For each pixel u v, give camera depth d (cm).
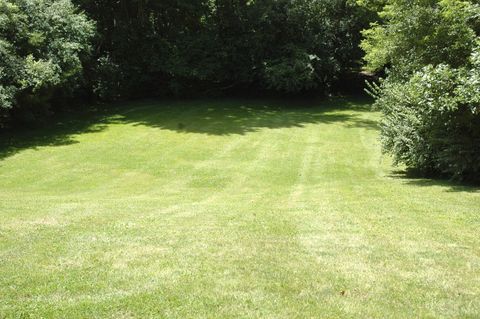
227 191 1338
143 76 2916
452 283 477
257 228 724
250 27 3041
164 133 2175
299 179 1496
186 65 2894
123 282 487
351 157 1806
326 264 538
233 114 2656
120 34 2838
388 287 467
